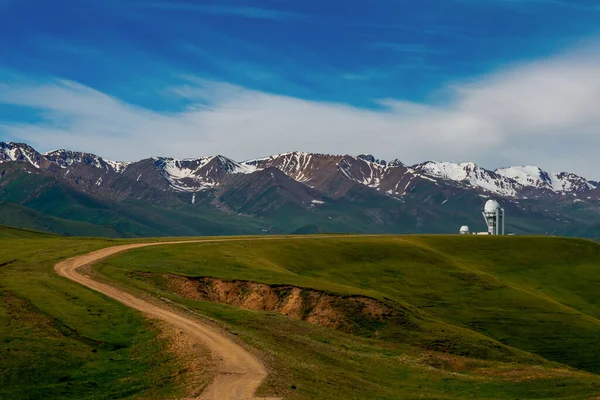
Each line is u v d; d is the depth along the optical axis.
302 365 70.25
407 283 146.62
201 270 121.88
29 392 58.69
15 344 69.75
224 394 55.28
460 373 82.31
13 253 140.12
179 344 72.31
